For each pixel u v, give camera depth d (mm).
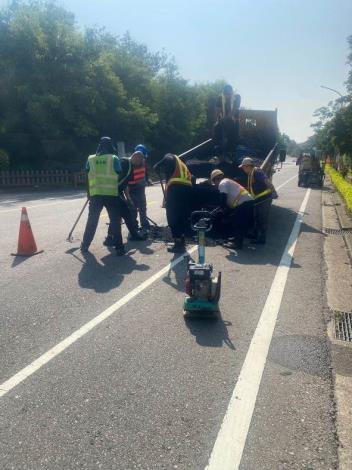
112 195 7266
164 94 39875
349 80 21516
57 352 4027
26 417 3109
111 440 2881
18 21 24781
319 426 3039
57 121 25781
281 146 13578
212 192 8461
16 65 24703
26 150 26000
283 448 2820
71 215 11797
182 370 3740
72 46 25781
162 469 2641
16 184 22484
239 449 2811
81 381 3557
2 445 2834
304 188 22875
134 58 36469
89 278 6195
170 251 7781
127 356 3967
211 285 4777
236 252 7863
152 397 3352
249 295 5598
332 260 7527
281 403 3295
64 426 3016
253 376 3658
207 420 3088
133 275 6363
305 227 10633
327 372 3738
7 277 6188
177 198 7648
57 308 5070
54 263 6934
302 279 6297
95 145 29547
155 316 4879
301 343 4266
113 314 4914
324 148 33781
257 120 12727
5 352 4027
